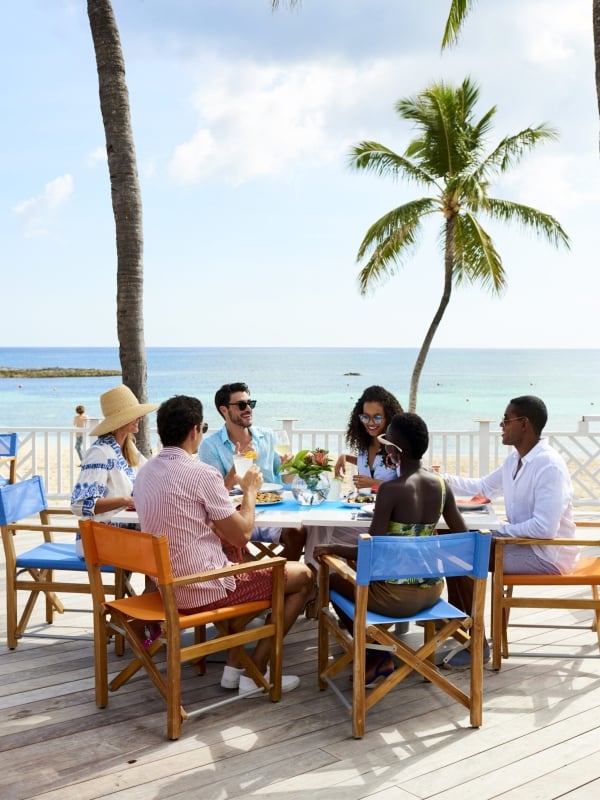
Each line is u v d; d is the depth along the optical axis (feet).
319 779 8.98
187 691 11.72
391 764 9.34
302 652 13.52
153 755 9.62
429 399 172.65
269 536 15.12
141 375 22.26
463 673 12.42
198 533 10.71
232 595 10.95
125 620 10.80
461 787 8.78
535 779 8.95
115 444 13.50
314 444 27.35
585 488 27.68
